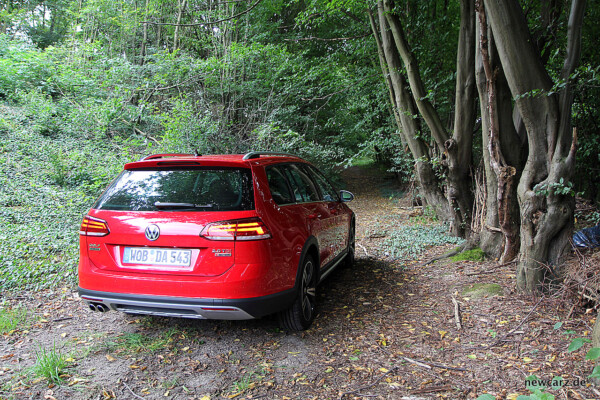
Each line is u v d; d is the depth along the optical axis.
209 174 3.33
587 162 6.92
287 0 14.73
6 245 5.57
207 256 3.01
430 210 9.67
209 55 15.01
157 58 13.17
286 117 12.88
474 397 2.59
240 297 2.99
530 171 4.28
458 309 4.14
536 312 3.86
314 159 12.44
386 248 7.05
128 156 9.67
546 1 5.55
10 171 8.48
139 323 3.87
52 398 2.61
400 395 2.65
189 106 10.56
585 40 6.98
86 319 3.97
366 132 12.65
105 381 2.83
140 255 3.13
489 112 5.30
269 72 12.96
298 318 3.56
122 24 14.49
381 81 10.96
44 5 21.52
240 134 11.72
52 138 10.98
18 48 14.18
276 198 3.50
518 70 4.07
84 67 13.77
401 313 4.13
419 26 8.84
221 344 3.43
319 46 14.77
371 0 8.41
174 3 14.88
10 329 3.68
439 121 7.07
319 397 2.64
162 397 2.64
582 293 3.76
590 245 4.37
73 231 6.49
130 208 3.24
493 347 3.28
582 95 6.27
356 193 15.27
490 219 5.76
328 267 4.64
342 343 3.45
